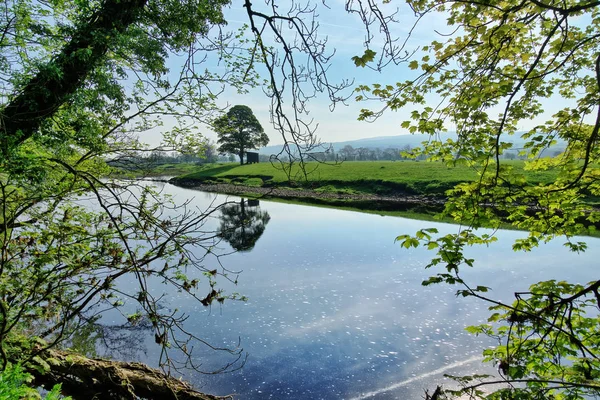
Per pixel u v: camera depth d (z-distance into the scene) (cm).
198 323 988
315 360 831
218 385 739
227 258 1608
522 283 1261
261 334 941
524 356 380
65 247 487
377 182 4225
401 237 404
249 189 4594
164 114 658
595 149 474
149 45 565
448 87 500
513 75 425
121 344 845
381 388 734
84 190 533
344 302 1143
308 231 2227
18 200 429
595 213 501
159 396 587
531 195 463
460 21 418
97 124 536
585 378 331
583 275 1310
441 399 388
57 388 270
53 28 506
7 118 420
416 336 935
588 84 522
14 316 452
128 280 1252
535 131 527
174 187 5331
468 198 461
